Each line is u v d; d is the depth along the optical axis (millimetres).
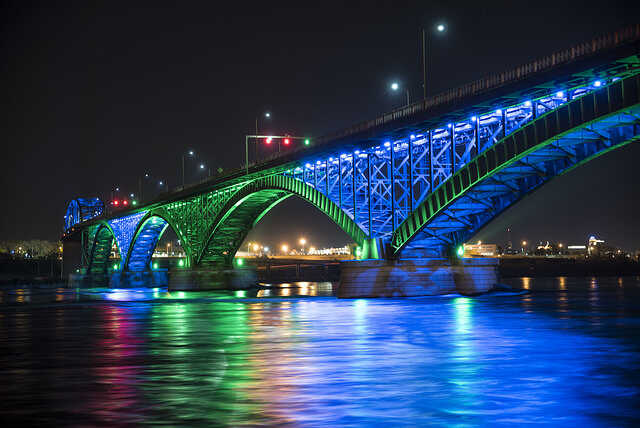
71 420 21484
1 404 23828
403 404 23109
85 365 32625
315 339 41188
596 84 51625
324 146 78688
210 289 126500
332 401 23656
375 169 75750
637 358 32406
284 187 93500
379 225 75312
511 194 64312
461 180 61875
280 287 145500
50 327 54438
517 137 55781
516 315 55125
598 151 55375
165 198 137625
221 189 114938
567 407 22469
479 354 34062
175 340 42531
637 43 45188
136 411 22516
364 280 73000
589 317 53562
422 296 73812
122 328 52000
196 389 26000
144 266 176125
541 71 51625
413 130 68125
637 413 21656
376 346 37500
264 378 28141
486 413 21781
